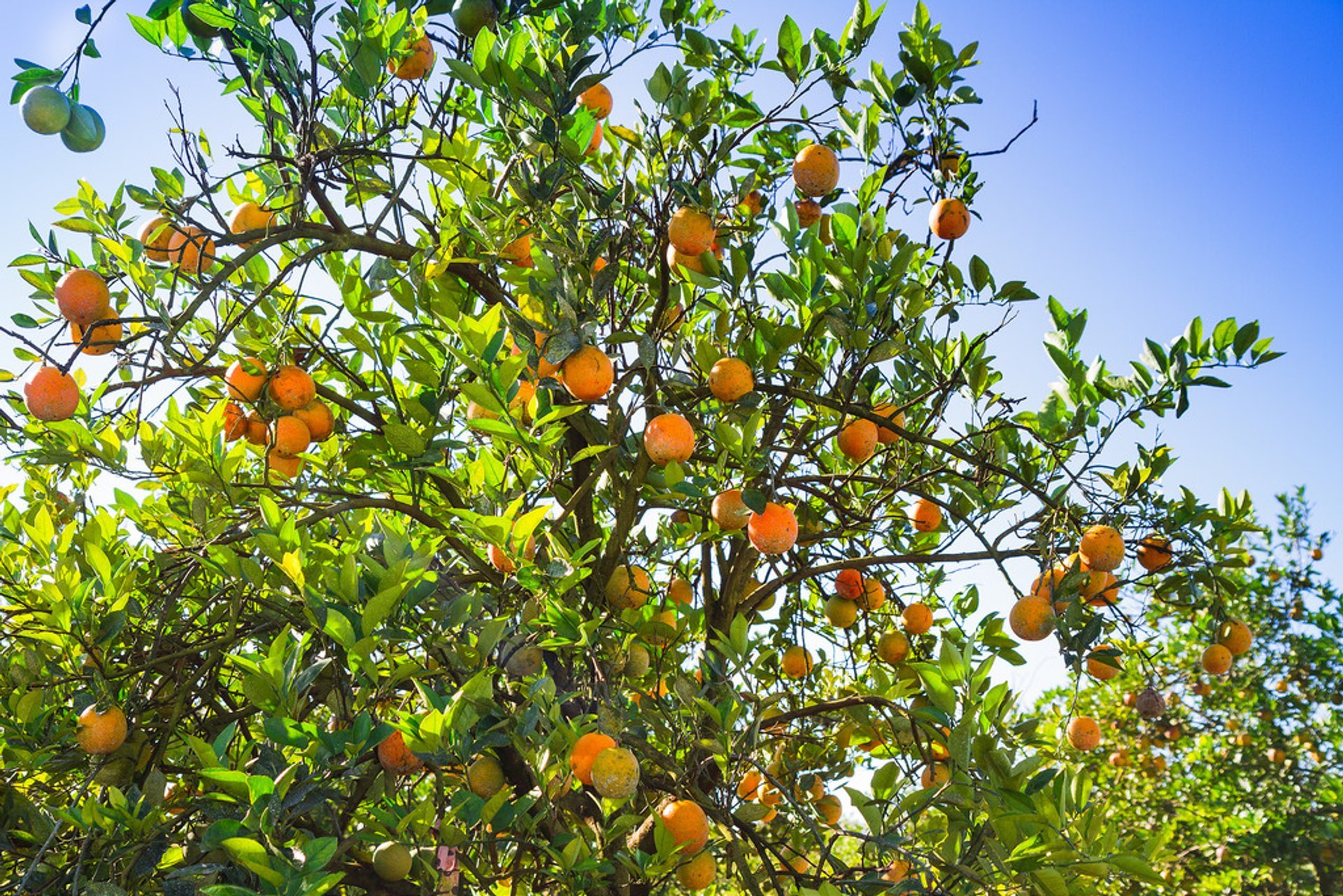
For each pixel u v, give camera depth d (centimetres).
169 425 340
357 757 242
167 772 336
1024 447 447
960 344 449
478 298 425
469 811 254
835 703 406
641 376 369
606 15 389
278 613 335
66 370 262
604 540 406
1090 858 266
